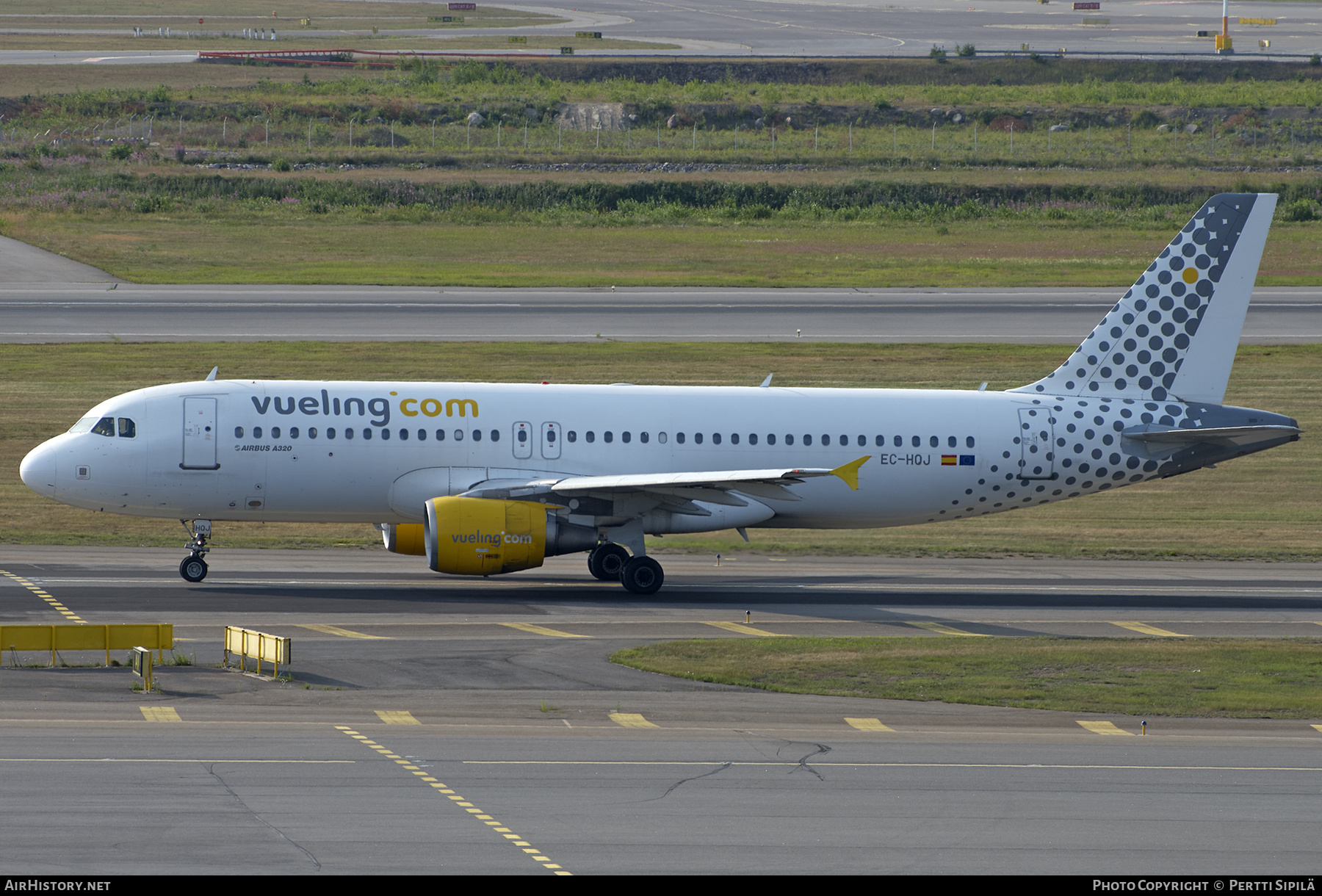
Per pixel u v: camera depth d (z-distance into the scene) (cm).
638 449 17438
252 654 12062
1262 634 15162
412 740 9956
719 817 8444
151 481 16550
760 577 18612
